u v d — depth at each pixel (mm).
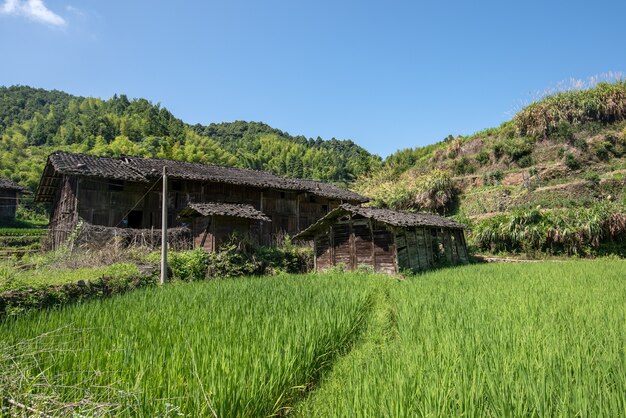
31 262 13742
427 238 19984
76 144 65562
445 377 3592
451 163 37000
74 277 10477
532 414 2934
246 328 5500
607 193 25156
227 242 16328
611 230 20578
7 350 4023
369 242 17000
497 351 4363
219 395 3424
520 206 27109
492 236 24438
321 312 6773
